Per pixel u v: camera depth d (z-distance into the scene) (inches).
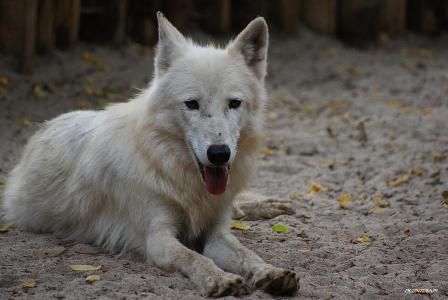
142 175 333.4
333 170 538.3
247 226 393.7
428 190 475.2
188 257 306.5
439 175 505.0
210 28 864.9
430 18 1034.1
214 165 308.3
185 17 827.4
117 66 745.6
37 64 683.4
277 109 724.7
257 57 351.9
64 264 319.3
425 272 323.6
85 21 772.0
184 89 322.0
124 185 342.3
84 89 670.5
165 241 321.1
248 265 306.3
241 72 336.8
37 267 313.3
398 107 729.0
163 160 328.8
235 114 326.3
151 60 780.0
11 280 297.3
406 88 811.4
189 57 333.4
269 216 420.8
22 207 391.2
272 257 342.6
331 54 914.1
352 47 957.8
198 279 293.9
